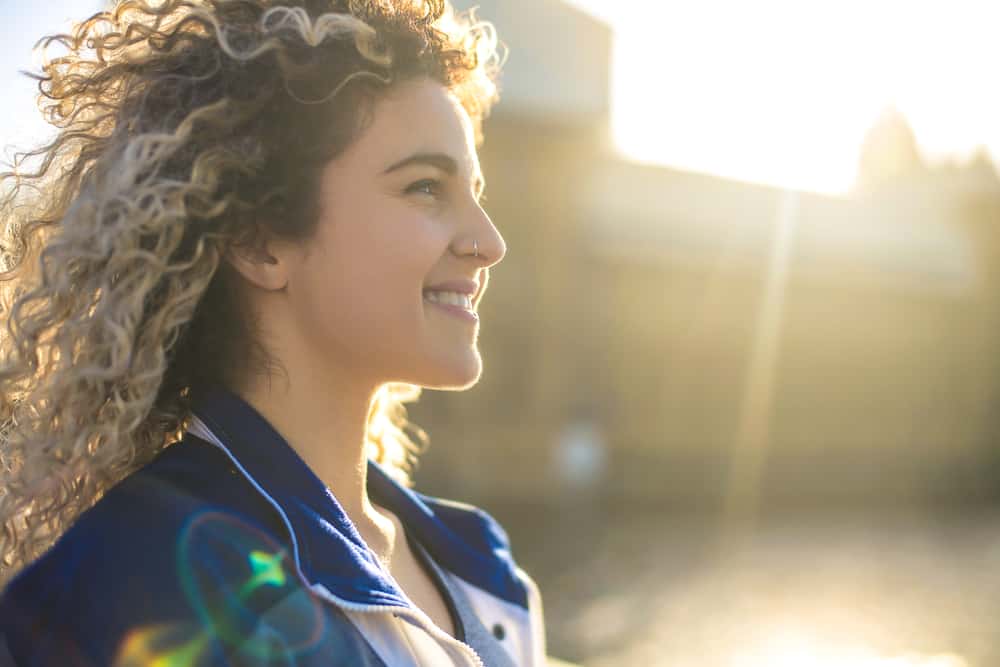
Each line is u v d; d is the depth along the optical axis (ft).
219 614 2.94
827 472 76.95
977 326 88.53
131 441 3.43
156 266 3.35
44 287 3.41
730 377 71.82
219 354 3.71
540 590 31.22
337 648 3.14
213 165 3.41
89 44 3.80
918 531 50.52
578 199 60.80
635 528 47.70
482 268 3.86
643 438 66.18
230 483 3.33
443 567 4.29
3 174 3.92
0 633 2.97
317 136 3.53
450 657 3.49
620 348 65.51
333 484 3.80
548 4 58.08
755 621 27.35
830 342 78.84
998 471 87.92
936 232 90.33
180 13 3.75
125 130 3.61
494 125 56.49
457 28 4.13
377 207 3.57
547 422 58.90
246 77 3.50
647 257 65.82
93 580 2.93
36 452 3.40
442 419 56.49
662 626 26.45
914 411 84.58
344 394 3.79
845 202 86.33
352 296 3.57
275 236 3.61
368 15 3.70
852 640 25.45
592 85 58.85
